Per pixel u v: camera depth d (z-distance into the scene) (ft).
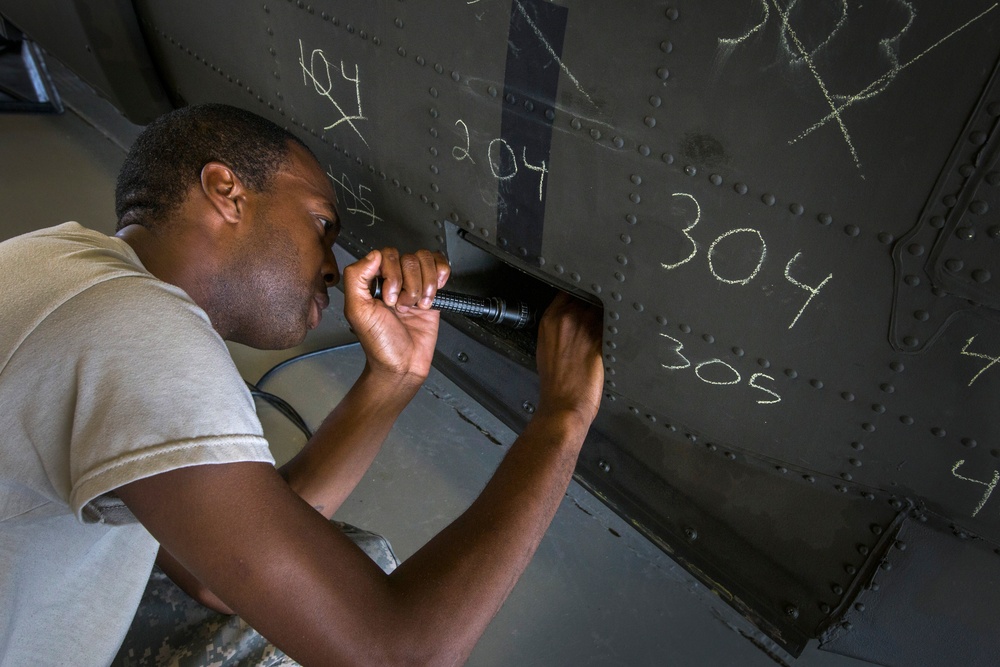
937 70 2.43
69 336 2.31
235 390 2.43
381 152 4.56
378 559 3.91
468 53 3.65
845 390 3.33
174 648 3.51
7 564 2.56
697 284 3.46
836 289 3.05
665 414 4.16
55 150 9.77
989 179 2.51
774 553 4.19
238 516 2.29
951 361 2.95
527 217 3.97
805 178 2.88
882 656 4.04
